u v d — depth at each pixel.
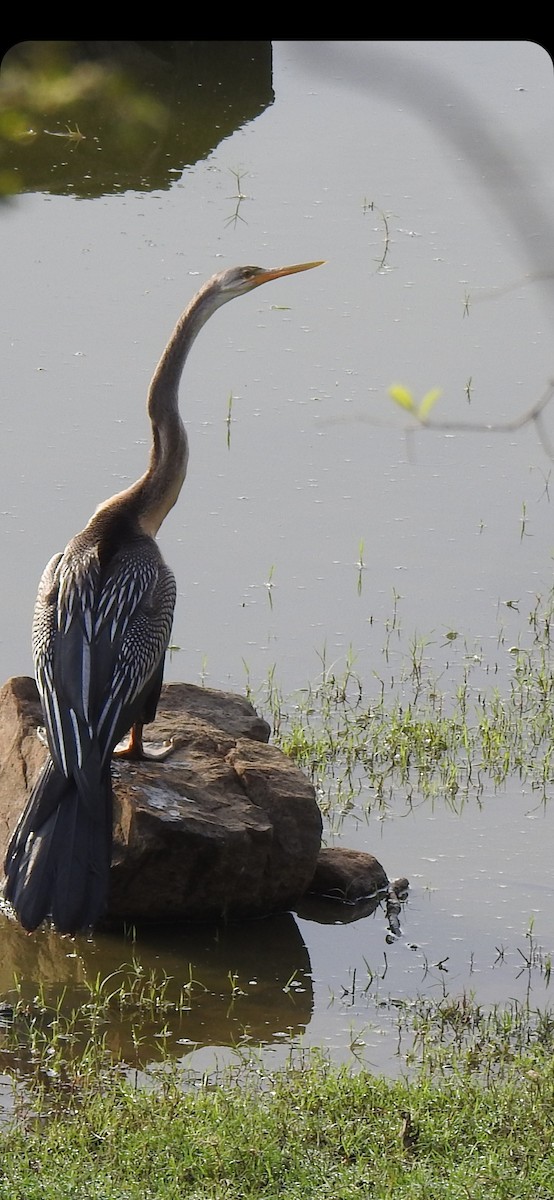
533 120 24.91
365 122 28.67
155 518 11.48
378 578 16.16
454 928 11.12
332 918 11.32
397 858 12.02
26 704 11.88
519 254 23.30
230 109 27.78
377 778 13.16
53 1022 9.84
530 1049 9.41
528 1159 7.99
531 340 21.22
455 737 13.73
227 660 14.70
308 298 22.30
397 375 20.12
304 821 11.22
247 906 11.15
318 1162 7.99
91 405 19.09
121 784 10.96
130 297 21.81
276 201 25.30
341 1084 8.73
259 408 19.34
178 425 11.50
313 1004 10.19
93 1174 7.77
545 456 18.72
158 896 10.92
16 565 15.78
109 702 10.01
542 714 14.04
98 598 10.34
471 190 25.25
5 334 20.75
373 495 17.72
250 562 16.34
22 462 17.83
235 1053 9.52
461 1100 8.62
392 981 10.48
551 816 12.64
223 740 11.82
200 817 10.86
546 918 11.24
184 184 25.80
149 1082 9.11
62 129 25.52
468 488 17.95
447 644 15.13
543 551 16.69
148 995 10.26
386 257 23.55
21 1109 8.69
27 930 9.38
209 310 11.76
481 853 12.09
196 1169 7.91
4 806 11.46
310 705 14.16
